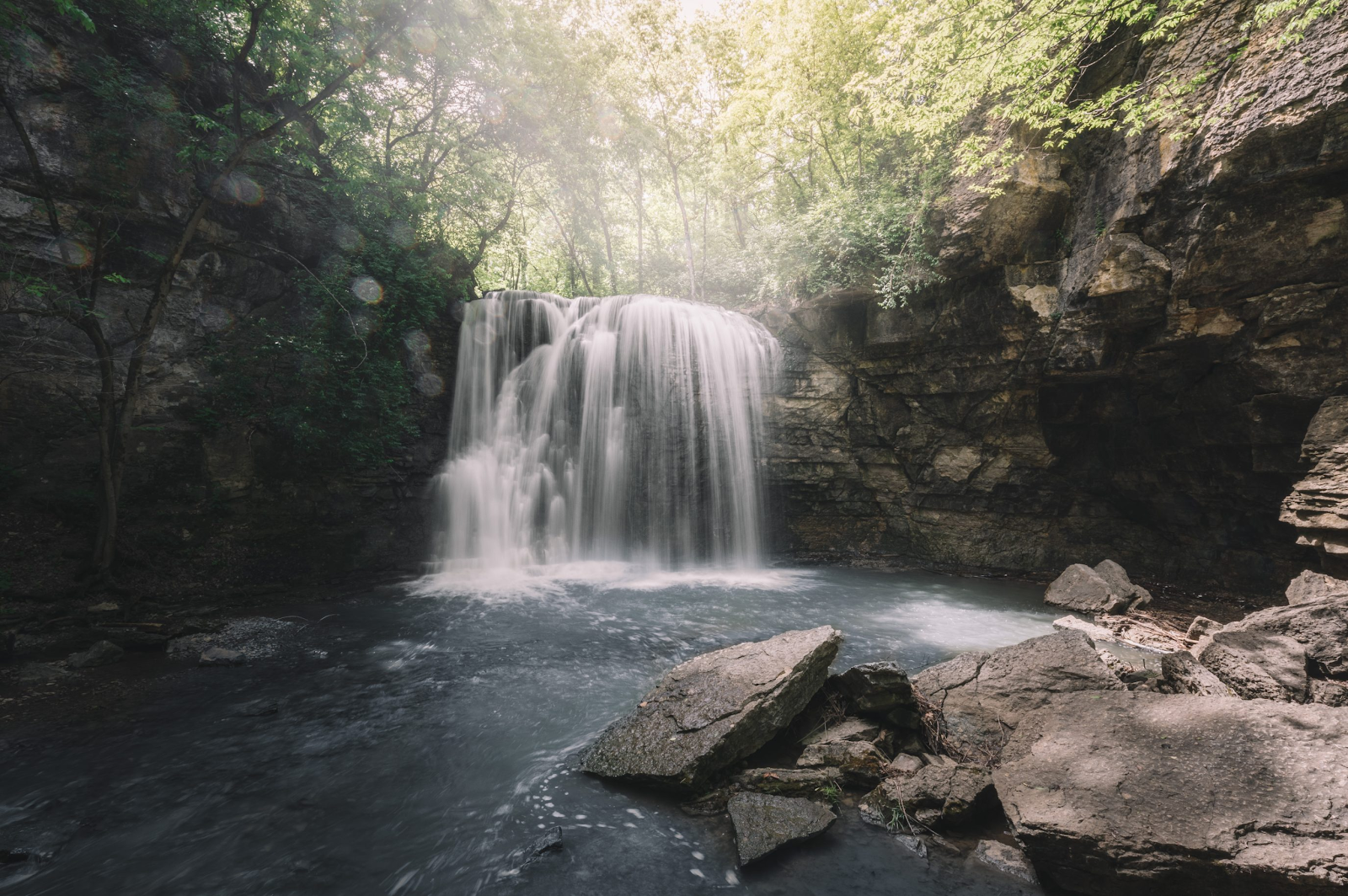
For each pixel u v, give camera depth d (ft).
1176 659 17.79
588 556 46.03
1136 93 29.73
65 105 29.73
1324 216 25.12
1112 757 12.20
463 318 45.93
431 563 40.88
